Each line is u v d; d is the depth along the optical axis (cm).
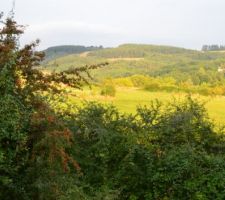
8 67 821
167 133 1271
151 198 1173
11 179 823
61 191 861
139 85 9419
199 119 1330
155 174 1173
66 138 834
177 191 1160
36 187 839
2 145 824
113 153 1220
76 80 959
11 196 846
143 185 1192
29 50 895
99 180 1180
